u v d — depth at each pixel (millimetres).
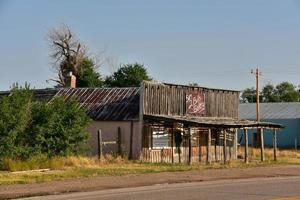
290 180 25109
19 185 21641
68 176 25422
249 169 31156
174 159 37969
